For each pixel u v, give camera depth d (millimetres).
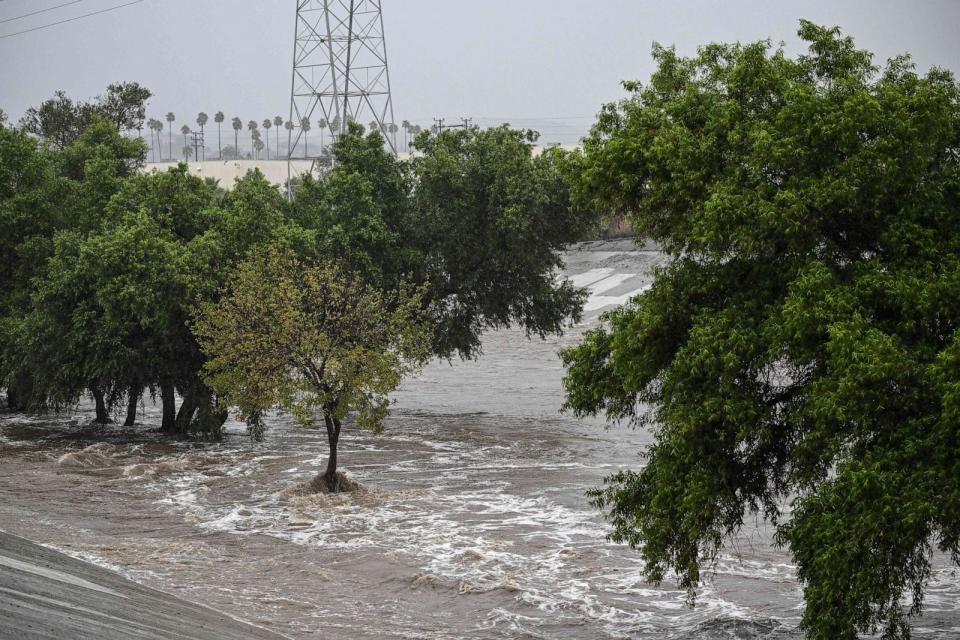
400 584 24328
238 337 34281
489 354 86375
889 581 14867
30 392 49562
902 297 15875
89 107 85875
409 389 67438
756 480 18812
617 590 23828
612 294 106750
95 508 32469
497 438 47688
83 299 44219
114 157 57219
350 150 53469
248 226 45594
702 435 17625
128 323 42938
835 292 16203
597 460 42094
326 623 20812
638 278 110750
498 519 31359
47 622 9555
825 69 18812
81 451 42344
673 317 18688
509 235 52656
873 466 14695
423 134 57406
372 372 34156
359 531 29906
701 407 17375
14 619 9078
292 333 33562
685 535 18375
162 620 13312
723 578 24875
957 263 16125
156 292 42594
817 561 15156
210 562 25859
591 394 20297
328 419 35031
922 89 17125
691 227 18578
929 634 20469
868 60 18734
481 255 55250
